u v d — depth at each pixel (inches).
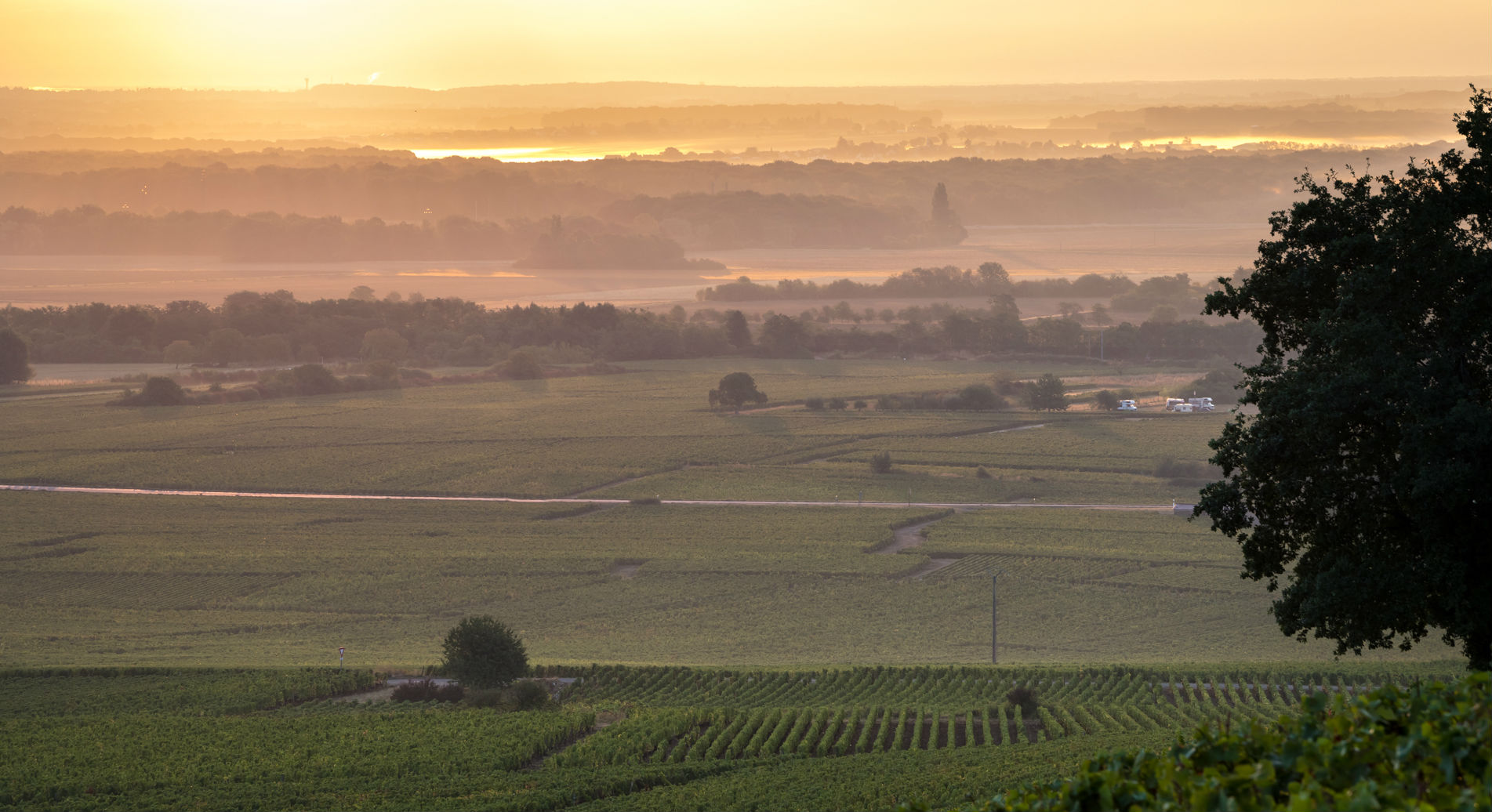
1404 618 1400.1
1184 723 3213.6
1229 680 3811.5
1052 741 2928.2
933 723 3243.1
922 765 2696.9
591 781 2743.6
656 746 3198.8
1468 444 1256.2
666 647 4845.0
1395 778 489.4
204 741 3176.7
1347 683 3718.0
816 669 4178.2
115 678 4074.8
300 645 4869.6
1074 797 555.8
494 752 3036.4
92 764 2979.8
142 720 3422.7
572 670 4160.9
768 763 2910.9
